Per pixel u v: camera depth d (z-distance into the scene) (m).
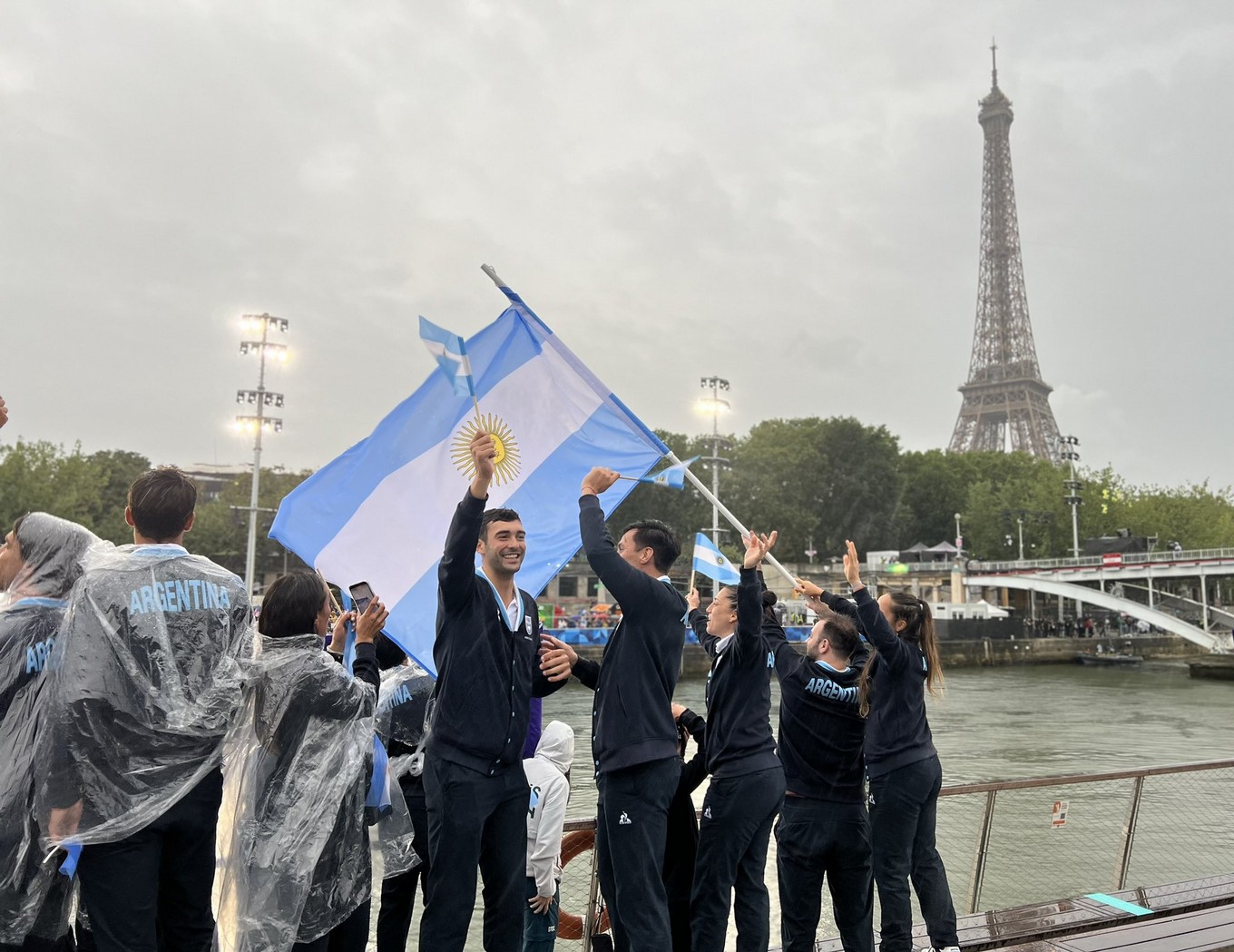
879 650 5.35
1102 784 8.62
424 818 4.64
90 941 3.73
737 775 4.61
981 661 65.25
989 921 6.06
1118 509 99.06
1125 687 49.06
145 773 3.44
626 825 4.25
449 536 4.05
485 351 5.57
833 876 5.20
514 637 4.20
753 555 4.78
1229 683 51.28
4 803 3.45
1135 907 6.35
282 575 4.28
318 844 3.87
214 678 3.63
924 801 5.44
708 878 4.59
